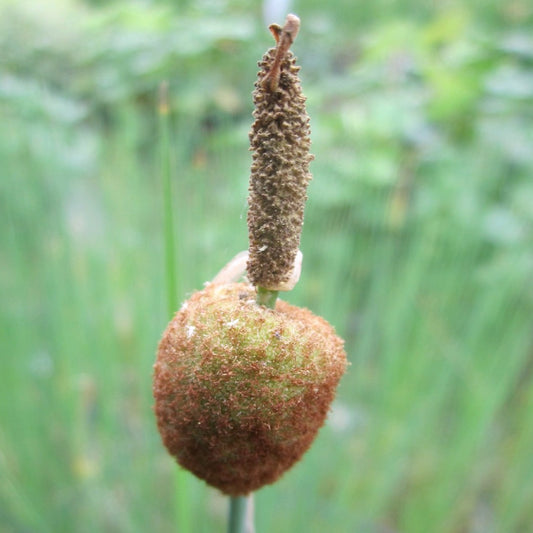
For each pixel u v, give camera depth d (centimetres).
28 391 16
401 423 16
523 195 22
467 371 17
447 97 25
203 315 7
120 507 16
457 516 17
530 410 17
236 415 6
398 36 29
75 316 17
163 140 8
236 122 26
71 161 22
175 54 28
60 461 17
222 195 17
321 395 7
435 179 22
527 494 16
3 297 16
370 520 16
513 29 40
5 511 15
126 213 18
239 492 7
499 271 19
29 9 31
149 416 16
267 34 29
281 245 6
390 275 18
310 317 7
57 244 18
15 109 21
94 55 30
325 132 22
